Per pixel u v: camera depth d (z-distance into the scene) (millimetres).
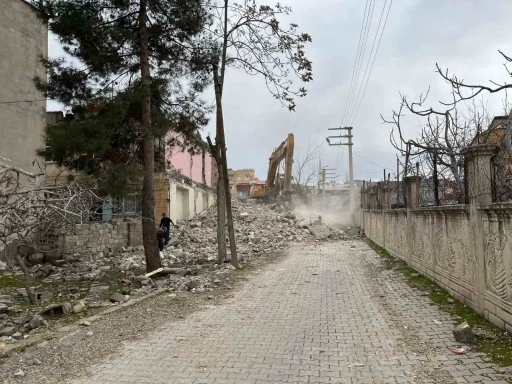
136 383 4637
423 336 5941
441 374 4613
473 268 6938
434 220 9539
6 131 17781
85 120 11992
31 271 14312
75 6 11367
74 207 8875
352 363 5082
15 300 9844
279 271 12875
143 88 12031
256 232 23328
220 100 14047
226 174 14078
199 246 19781
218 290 10031
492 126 11234
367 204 24344
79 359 5414
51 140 11305
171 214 24375
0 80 17562
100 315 7660
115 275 13500
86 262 16062
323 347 5699
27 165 18672
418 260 11156
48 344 5984
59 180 18359
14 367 5160
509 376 4422
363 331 6387
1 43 17672
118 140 12750
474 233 6820
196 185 31422
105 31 11875
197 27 12883
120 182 11594
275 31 13711
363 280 10891
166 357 5441
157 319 7418
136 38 12492
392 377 4633
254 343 5945
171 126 12977
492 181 6613
